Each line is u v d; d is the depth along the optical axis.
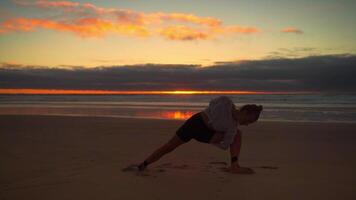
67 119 14.51
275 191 3.91
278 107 27.41
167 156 6.17
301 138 8.99
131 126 11.58
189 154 6.41
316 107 27.12
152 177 4.52
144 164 4.84
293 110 23.30
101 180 4.35
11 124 12.26
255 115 4.54
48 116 15.96
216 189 3.99
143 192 3.85
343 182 4.34
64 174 4.67
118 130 10.35
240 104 38.25
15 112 22.14
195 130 4.59
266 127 11.80
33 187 4.02
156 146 7.32
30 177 4.50
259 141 8.44
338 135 9.60
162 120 13.95
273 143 8.09
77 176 4.55
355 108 25.22
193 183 4.23
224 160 5.82
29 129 10.57
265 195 3.77
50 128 10.88
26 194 3.76
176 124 12.29
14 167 5.10
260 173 4.82
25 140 8.07
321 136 9.38
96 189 3.96
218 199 3.64
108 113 20.75
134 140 8.25
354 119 16.23
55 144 7.49
